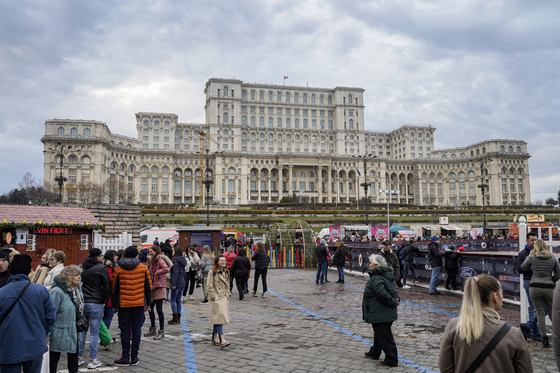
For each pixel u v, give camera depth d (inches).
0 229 773.3
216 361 363.9
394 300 342.0
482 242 1525.6
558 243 509.4
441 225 2556.6
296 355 377.4
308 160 5846.5
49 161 4712.1
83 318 327.6
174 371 339.9
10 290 249.3
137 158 5462.6
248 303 679.1
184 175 5767.7
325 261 909.8
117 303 363.6
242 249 726.5
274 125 6378.0
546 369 331.0
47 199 3693.4
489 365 163.5
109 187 4478.3
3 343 241.6
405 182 6491.1
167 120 5851.4
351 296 731.4
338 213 3909.9
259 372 331.6
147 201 5433.1
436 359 362.0
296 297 730.8
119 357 392.2
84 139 4751.5
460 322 173.3
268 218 3538.4
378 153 7199.8
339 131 6461.6
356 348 400.2
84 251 864.3
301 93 6609.3
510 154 5989.2
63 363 375.9
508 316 537.6
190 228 1177.4
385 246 568.7
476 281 179.2
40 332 253.8
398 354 378.6
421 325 497.4
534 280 392.2
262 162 5816.9
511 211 4224.9
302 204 4530.0
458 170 6397.6
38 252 796.0
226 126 5969.5
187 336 462.3
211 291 412.2
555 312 182.2
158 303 458.3
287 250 1357.0
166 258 483.8
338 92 6614.2
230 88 6117.1
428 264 818.8
